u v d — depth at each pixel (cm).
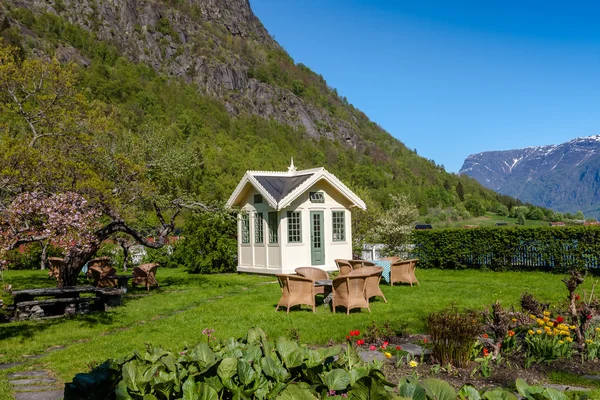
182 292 1611
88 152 1606
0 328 1048
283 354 435
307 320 1052
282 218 2094
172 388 384
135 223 2027
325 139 16912
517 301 1227
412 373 615
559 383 595
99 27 17125
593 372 632
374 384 355
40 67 1595
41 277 2072
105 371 411
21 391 607
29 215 1037
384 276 1675
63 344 921
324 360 443
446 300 1280
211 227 2306
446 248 2233
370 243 2533
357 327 955
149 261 2655
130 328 1055
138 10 19600
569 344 701
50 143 1559
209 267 2294
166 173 1861
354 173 11412
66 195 1103
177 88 13725
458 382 593
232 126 12506
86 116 1653
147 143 1866
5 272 2300
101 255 2480
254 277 2086
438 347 664
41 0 16200
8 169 1197
